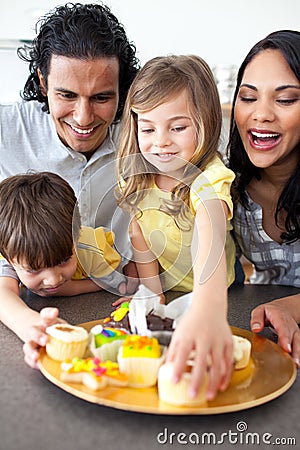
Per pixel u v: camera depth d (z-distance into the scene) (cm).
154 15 315
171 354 69
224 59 319
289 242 134
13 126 148
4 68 216
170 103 103
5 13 306
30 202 111
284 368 79
